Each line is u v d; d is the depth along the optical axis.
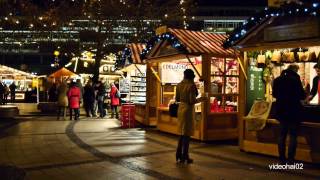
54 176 7.51
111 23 26.48
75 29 35.09
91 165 8.45
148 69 15.91
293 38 8.80
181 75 14.89
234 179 7.29
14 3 19.94
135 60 15.86
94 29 32.41
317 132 8.48
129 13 26.50
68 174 7.66
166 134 13.54
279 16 9.12
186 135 8.64
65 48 28.31
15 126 15.74
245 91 10.27
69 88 19.05
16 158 9.23
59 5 25.25
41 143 11.42
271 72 10.62
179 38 12.07
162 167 8.27
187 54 11.73
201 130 12.01
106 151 10.11
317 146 8.49
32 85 34.44
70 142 11.59
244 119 10.19
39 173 7.75
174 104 9.14
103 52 26.72
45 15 24.61
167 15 26.88
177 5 27.23
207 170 8.01
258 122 9.53
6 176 7.33
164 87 14.96
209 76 12.04
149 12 26.80
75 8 25.83
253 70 10.39
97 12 26.20
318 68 9.70
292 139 8.32
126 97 20.06
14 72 29.61
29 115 21.02
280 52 10.22
